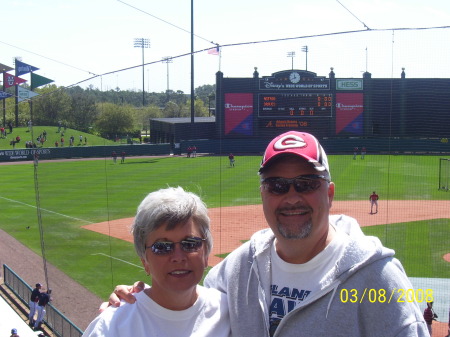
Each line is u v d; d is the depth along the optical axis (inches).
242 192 1114.1
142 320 120.6
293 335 116.4
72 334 449.1
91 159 1669.5
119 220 895.7
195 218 119.3
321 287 115.2
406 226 810.8
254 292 129.0
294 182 117.6
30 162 1973.4
